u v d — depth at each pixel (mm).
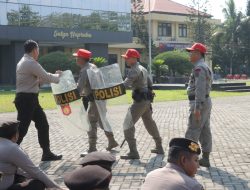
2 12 41344
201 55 7879
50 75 8336
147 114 9117
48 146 8859
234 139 11289
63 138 11719
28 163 5172
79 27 46250
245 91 35125
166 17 66062
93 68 8789
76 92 8734
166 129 13266
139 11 63531
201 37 61531
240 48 70438
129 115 8797
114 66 8664
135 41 63625
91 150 9047
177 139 3791
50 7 44094
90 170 2811
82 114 8891
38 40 43781
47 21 44031
